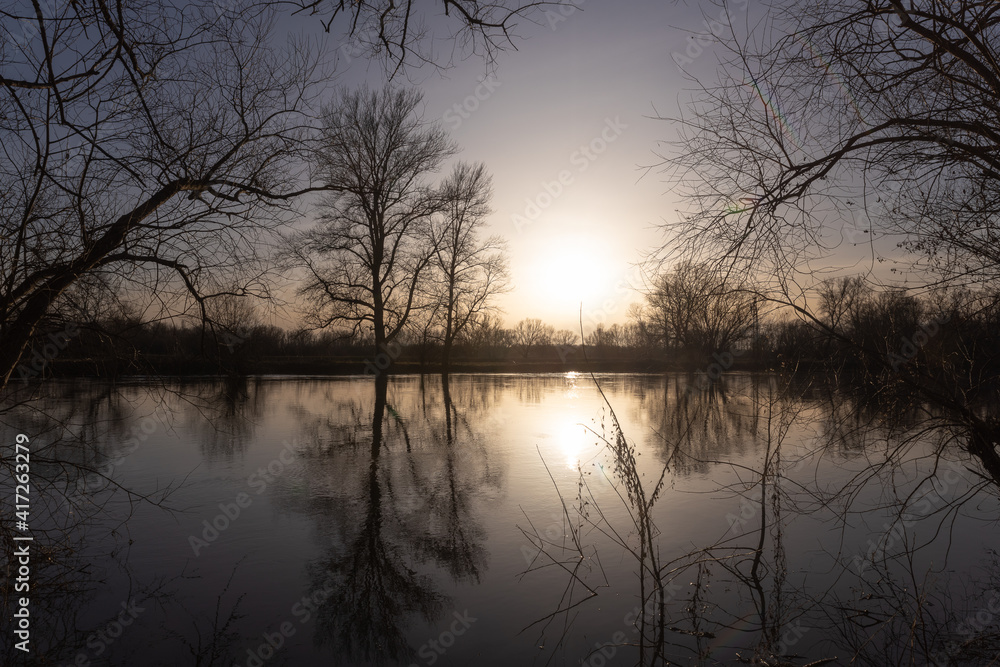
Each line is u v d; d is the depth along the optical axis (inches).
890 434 236.1
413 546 320.5
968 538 327.9
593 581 279.0
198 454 557.9
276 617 246.2
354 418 808.9
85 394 900.0
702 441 597.6
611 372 1985.7
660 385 1421.0
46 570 288.4
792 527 347.9
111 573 286.0
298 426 737.0
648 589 271.7
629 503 394.3
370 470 494.0
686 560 301.3
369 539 330.0
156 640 226.1
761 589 270.2
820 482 427.5
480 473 483.5
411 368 1929.1
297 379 1544.0
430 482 453.7
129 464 513.3
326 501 403.2
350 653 217.8
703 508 383.2
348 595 264.8
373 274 1338.6
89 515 368.8
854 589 267.9
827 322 230.7
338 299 1318.9
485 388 1332.4
